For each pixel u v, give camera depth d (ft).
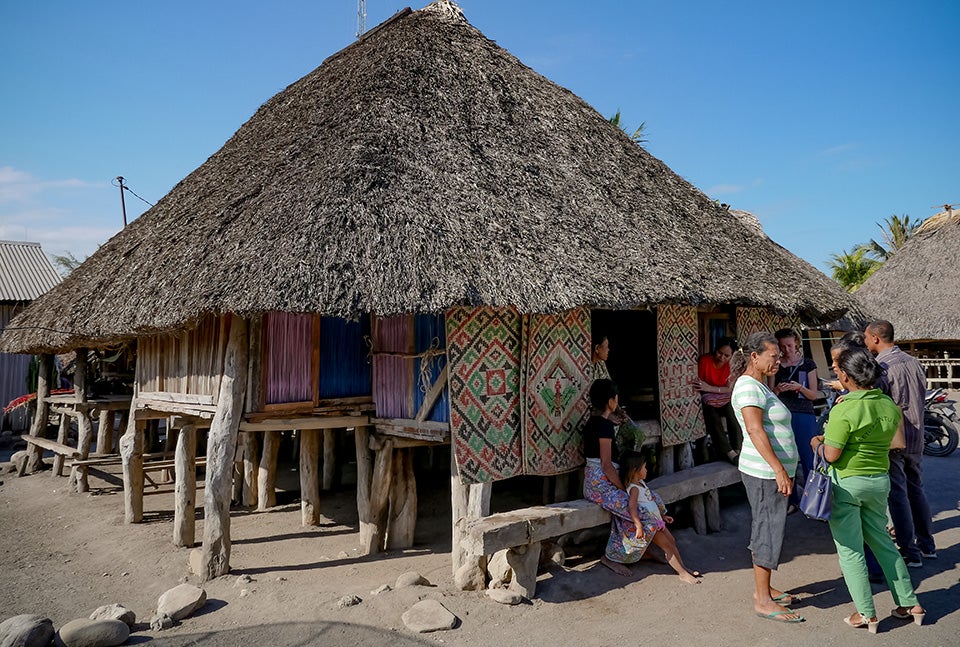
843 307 25.57
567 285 15.49
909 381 16.17
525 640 12.46
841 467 12.91
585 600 14.44
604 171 23.93
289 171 19.03
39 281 50.26
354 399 19.56
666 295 17.12
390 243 14.92
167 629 13.15
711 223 25.98
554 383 17.25
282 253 14.70
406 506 19.47
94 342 26.81
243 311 13.84
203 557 16.42
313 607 14.10
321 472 31.32
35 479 31.83
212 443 16.89
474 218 16.57
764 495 13.25
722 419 22.35
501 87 25.14
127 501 22.86
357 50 28.60
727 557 17.58
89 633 12.13
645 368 26.91
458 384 15.35
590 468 16.47
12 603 15.23
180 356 20.85
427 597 14.29
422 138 19.33
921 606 13.30
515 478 28.22
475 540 13.47
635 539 15.72
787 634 12.69
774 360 13.25
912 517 16.48
